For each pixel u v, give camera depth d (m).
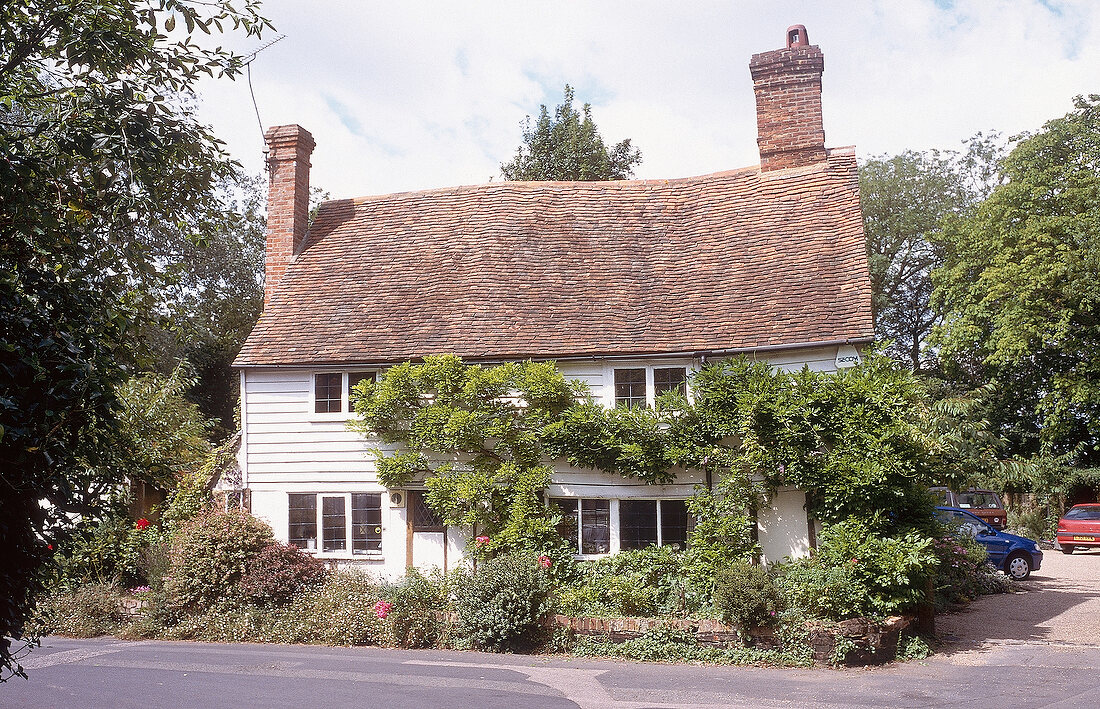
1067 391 33.88
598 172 38.66
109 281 6.15
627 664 13.26
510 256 20.19
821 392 15.20
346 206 22.83
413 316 19.16
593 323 18.31
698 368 17.22
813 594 13.69
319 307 19.95
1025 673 12.22
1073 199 32.94
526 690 11.36
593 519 16.83
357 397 18.05
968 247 36.44
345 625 15.16
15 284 4.91
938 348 37.94
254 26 6.76
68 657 13.73
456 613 14.88
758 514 15.86
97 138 5.86
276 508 18.25
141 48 6.19
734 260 19.14
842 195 19.52
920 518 15.20
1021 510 37.81
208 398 31.34
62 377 5.11
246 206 33.41
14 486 5.05
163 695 11.01
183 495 18.73
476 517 16.41
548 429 16.45
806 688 11.48
